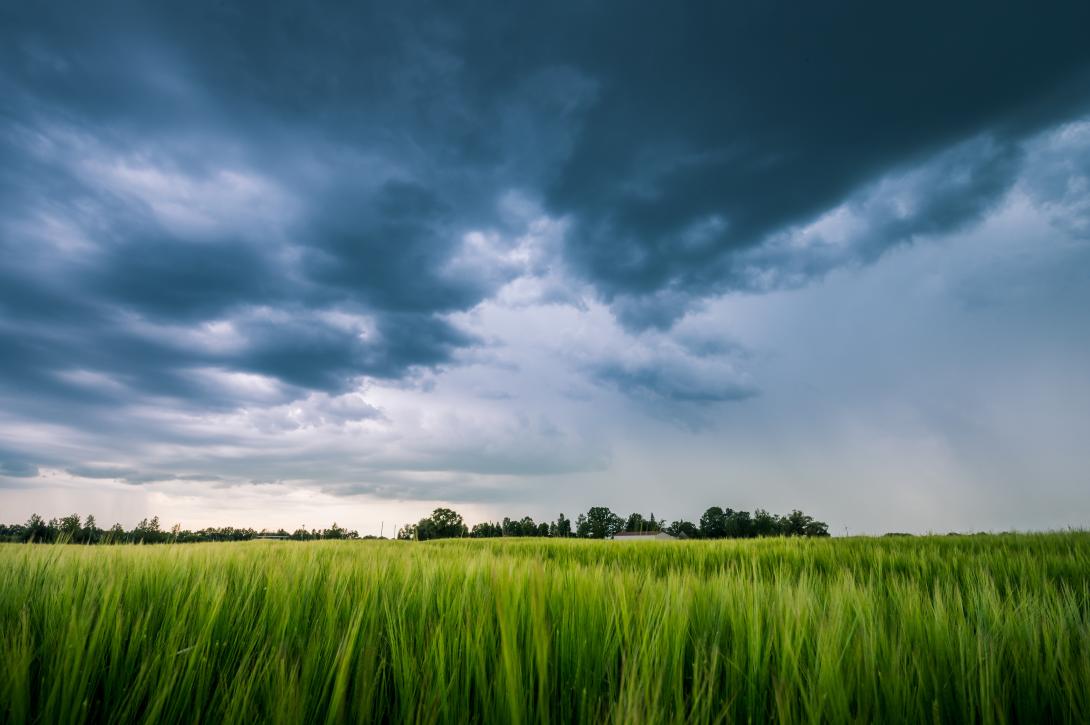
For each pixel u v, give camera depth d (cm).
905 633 195
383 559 424
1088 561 496
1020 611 226
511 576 226
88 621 172
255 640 193
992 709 148
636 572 321
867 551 761
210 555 430
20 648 161
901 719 141
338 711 137
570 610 212
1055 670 164
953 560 525
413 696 148
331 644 177
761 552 814
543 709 135
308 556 414
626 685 151
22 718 131
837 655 164
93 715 151
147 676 154
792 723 136
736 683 167
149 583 260
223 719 143
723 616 218
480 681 155
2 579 253
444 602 245
